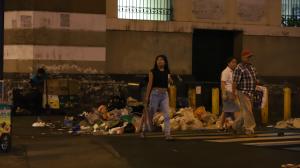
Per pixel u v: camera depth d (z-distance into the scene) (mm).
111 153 12844
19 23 23391
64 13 23734
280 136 16375
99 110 18812
